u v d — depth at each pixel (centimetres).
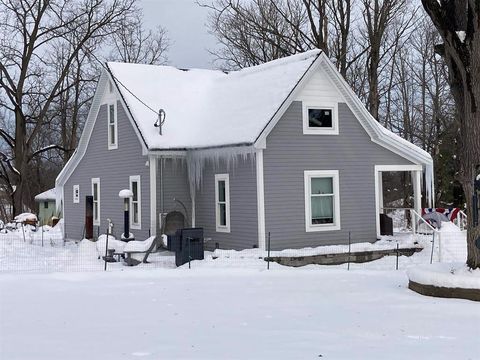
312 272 1504
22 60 3672
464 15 1195
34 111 3956
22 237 2788
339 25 3167
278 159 1944
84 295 1176
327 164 2048
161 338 793
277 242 1927
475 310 982
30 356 701
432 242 1934
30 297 1155
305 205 1991
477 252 1126
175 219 2164
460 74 1204
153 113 2280
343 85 2069
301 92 2009
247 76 2358
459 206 3356
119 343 766
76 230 2786
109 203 2477
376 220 2142
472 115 1142
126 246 1811
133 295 1170
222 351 717
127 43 4928
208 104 2373
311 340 775
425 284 1138
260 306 1034
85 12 3797
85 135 2662
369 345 748
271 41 3191
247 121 1994
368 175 2138
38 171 5447
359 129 2130
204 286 1281
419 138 4038
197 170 2164
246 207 1955
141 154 2208
